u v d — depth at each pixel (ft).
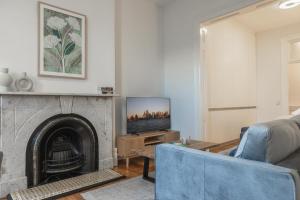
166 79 14.35
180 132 13.28
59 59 9.05
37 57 8.46
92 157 9.51
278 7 13.69
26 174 7.77
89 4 10.05
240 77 17.07
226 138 15.52
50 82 8.81
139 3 13.15
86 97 9.56
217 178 4.00
